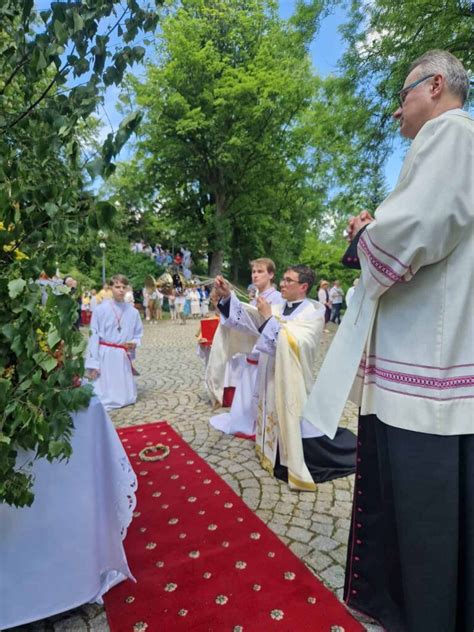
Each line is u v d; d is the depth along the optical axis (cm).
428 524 129
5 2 117
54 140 120
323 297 1388
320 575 200
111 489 187
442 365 125
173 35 1744
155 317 1609
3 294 122
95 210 117
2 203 113
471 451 124
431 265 128
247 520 245
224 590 189
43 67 118
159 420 433
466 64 567
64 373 133
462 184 118
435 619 129
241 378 385
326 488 285
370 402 153
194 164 2002
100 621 175
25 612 166
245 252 2439
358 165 808
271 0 1892
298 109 1922
